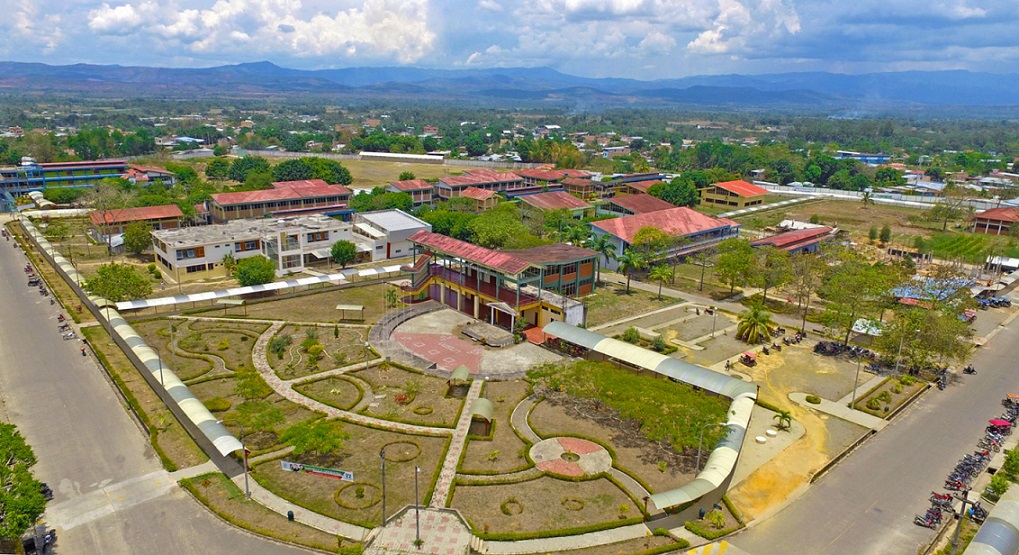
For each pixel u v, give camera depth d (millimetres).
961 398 90438
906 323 97125
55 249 159375
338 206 195750
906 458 74188
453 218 169625
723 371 96562
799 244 164250
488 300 113312
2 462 56656
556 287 126000
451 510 61562
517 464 70562
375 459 71062
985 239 190375
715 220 179750
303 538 57781
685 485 61438
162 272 141500
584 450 73875
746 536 59812
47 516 60094
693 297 134875
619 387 77938
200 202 192375
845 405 86562
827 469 71500
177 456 70438
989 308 132250
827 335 110750
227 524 59656
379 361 96688
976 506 63312
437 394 86938
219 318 113875
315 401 83938
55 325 109375
